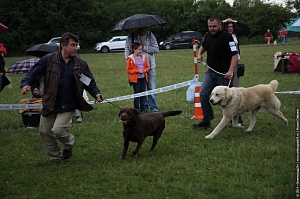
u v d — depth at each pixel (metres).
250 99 6.54
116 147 6.21
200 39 39.84
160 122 5.80
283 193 4.07
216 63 6.84
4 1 40.84
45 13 42.12
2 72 7.81
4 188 4.57
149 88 8.88
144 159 5.46
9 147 6.39
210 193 4.23
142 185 4.51
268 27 47.06
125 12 47.53
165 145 6.20
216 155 5.51
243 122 7.61
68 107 5.13
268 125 7.24
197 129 7.12
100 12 45.16
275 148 5.61
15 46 41.31
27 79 5.01
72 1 43.81
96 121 8.23
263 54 26.20
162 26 46.94
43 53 8.35
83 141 6.59
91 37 44.62
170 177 4.70
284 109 8.51
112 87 13.47
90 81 5.23
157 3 48.06
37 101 7.82
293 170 4.75
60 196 4.31
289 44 39.16
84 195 4.30
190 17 46.91
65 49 5.04
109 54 35.72
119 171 5.00
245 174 4.71
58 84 5.06
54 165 5.37
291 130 6.74
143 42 8.80
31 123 7.82
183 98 10.58
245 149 5.67
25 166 5.42
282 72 15.02
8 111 9.73
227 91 6.34
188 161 5.31
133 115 5.22
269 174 4.68
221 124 6.46
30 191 4.48
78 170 5.13
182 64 21.83
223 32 6.76
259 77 14.01
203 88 6.97
